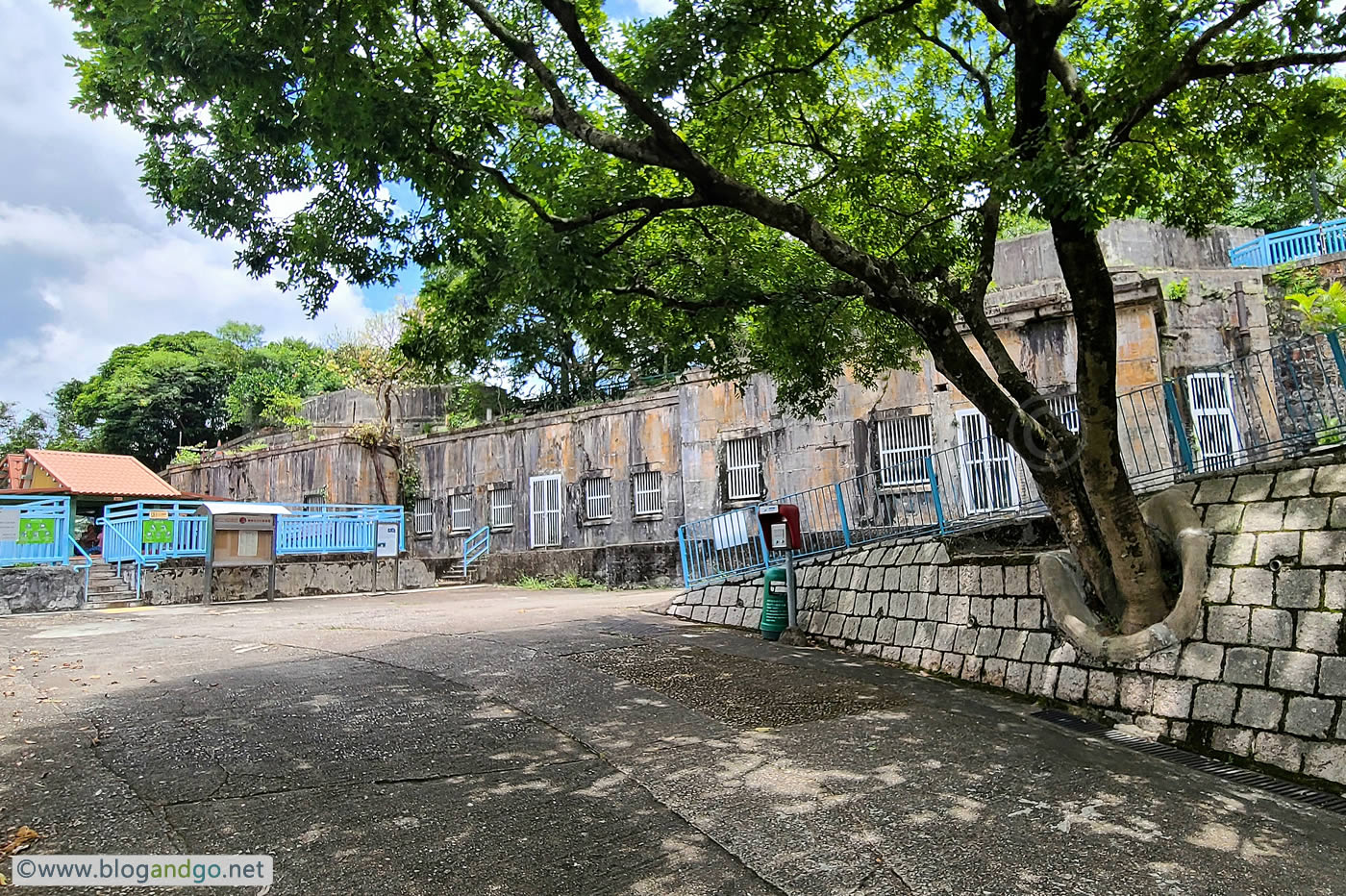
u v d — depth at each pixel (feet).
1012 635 25.49
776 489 56.70
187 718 20.57
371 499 86.94
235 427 135.64
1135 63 19.70
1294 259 62.13
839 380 53.36
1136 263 65.87
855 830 14.32
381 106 19.99
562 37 25.53
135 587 53.52
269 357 139.33
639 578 62.44
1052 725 21.44
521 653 29.45
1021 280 64.23
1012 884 12.47
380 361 90.99
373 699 22.68
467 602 53.31
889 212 30.09
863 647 30.91
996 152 23.68
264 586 59.98
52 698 22.70
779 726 20.63
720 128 26.71
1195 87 24.45
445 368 30.04
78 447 132.87
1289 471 21.09
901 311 24.03
